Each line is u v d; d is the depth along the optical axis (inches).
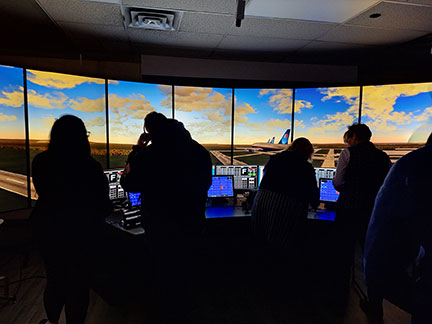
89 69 177.3
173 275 81.6
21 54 161.3
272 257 138.3
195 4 106.8
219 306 102.1
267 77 187.6
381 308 93.5
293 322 93.6
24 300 103.0
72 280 71.8
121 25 128.3
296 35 139.3
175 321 82.7
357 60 183.0
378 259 32.5
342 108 171.6
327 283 117.5
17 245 146.9
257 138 183.8
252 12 112.3
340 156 105.7
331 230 118.7
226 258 140.7
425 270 30.5
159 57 176.1
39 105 149.4
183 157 79.4
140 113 174.4
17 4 108.4
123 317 95.0
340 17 116.5
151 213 79.5
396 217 31.5
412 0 100.7
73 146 69.7
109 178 115.3
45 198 68.3
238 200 140.8
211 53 171.2
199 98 181.0
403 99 161.2
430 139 33.0
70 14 117.1
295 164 94.5
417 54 169.6
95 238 73.9
